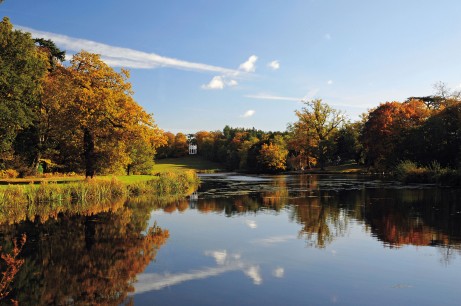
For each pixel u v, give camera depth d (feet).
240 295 29.81
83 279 33.91
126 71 126.52
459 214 66.90
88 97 114.21
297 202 88.63
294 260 39.60
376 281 32.89
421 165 155.43
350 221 61.77
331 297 29.35
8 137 105.60
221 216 69.36
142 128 121.29
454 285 31.81
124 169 192.03
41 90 117.08
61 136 132.67
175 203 90.33
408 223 59.06
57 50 169.37
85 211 76.13
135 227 58.70
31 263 38.88
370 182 150.51
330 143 264.93
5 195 77.61
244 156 373.20
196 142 575.38
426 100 229.04
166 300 28.89
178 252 43.24
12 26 106.01
